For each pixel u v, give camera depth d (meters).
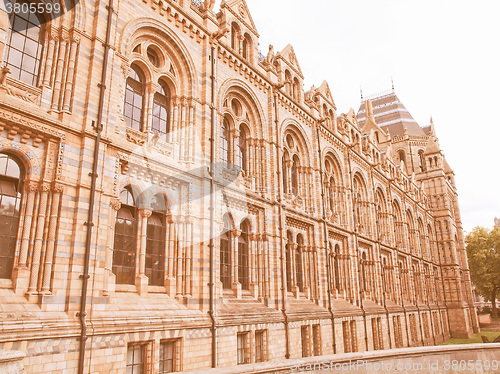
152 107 19.55
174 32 21.12
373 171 48.41
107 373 14.41
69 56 15.89
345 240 37.62
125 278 16.86
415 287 58.56
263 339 23.11
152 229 18.58
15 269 13.45
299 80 34.06
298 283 29.94
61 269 14.04
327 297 31.33
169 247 18.91
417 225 63.91
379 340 39.41
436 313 62.28
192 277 19.28
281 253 26.50
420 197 69.69
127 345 15.56
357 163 43.88
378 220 49.41
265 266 25.19
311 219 31.70
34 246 13.77
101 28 17.00
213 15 24.23
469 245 97.50
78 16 16.44
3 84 13.68
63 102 15.30
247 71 26.67
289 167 31.20
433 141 79.94
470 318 79.31
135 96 19.16
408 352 15.13
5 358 7.68
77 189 14.98
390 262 48.72
